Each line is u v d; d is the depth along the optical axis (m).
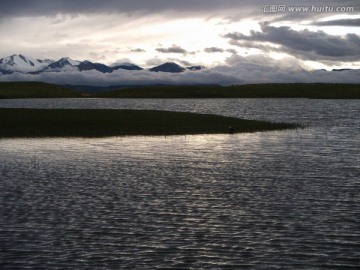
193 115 67.62
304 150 40.78
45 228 18.36
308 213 20.50
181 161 34.41
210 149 40.66
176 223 19.09
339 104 151.62
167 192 24.47
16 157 35.47
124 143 43.84
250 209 21.17
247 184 26.52
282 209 21.14
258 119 79.38
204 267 14.77
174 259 15.41
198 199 22.98
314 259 15.38
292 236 17.48
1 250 16.05
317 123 71.50
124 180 27.48
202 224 18.95
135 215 20.19
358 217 19.86
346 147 42.97
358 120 78.62
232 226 18.70
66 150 39.28
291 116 88.62
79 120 58.88
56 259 15.32
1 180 27.16
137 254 15.79
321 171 30.66
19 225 18.70
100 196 23.52
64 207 21.39
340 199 22.95
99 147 41.19
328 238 17.27
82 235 17.61
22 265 14.82
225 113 97.19
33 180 27.25
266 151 39.88
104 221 19.33
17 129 51.81
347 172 30.27
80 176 28.58
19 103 159.50
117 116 63.72
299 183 26.78
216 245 16.61
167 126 56.50
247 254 15.80
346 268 14.69
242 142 45.75
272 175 29.17
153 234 17.77
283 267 14.75
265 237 17.41
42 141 44.62
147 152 38.59
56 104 149.25
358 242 16.86
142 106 132.75
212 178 28.22
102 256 15.61
